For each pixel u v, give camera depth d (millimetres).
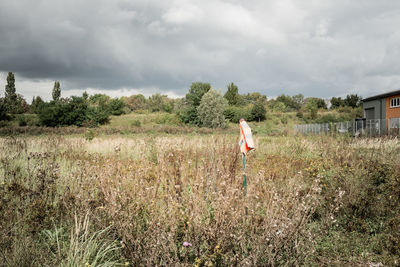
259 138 17953
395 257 3430
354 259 3566
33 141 11688
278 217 3234
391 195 4930
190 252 2988
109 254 3189
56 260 2713
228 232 2908
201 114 51156
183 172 5133
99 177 4242
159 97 75562
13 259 2666
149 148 10125
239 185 4125
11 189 4094
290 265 2992
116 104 58375
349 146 10227
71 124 43281
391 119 24828
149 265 2654
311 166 7180
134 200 3520
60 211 3805
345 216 4598
